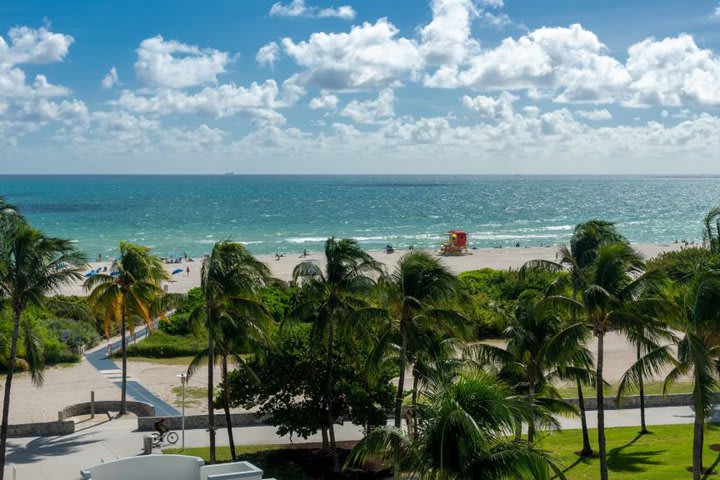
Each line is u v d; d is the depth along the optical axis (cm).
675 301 3027
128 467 2573
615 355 5934
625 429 4109
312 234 17950
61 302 3394
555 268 3156
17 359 5522
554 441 3872
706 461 3350
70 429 4112
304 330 4003
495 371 3178
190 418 4256
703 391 2539
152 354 6041
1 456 3219
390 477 3391
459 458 1784
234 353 3588
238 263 3375
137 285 4450
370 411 3525
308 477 3425
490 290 7331
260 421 4334
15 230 3269
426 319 3084
